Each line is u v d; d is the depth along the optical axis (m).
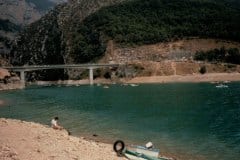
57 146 36.62
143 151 38.50
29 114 87.38
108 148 41.22
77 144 39.62
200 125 67.06
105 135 57.88
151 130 62.25
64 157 32.38
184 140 53.72
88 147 39.06
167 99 119.00
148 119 75.50
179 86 187.88
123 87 197.38
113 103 111.56
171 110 90.00
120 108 97.31
